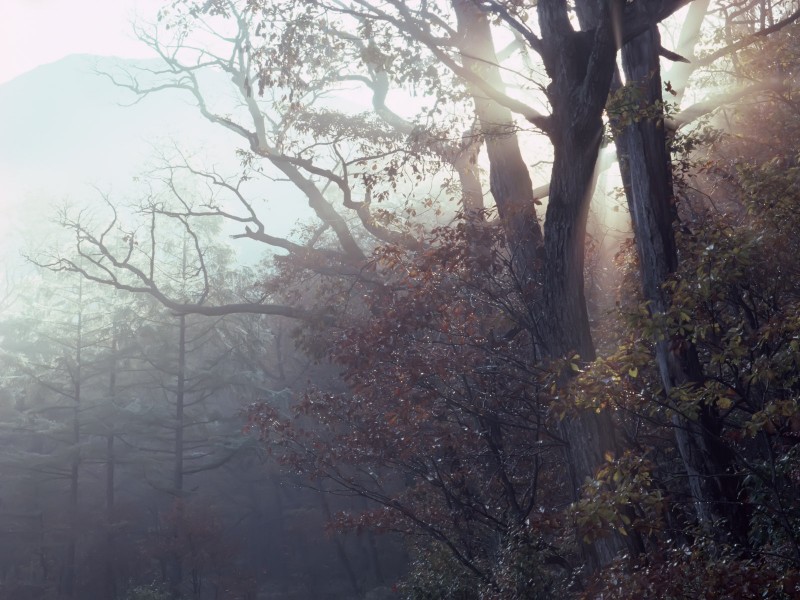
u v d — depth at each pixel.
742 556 10.49
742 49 19.25
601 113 13.38
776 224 10.41
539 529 15.11
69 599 56.50
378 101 30.28
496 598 15.43
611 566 10.44
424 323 17.88
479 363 18.08
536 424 18.58
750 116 19.72
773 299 10.93
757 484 10.23
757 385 10.81
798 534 9.55
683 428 10.90
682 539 11.70
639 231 12.93
